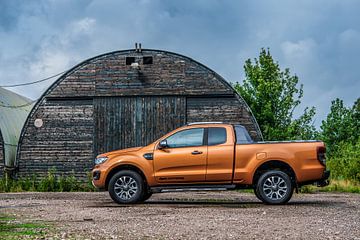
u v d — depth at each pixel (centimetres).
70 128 2980
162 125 2953
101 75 3000
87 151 2962
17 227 972
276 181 1466
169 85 2970
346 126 5278
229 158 1479
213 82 2955
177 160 1498
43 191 2750
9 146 3055
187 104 2961
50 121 2989
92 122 2978
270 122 4241
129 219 1102
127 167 1545
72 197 2020
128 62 3003
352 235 862
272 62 4334
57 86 3005
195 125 1530
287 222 1039
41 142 2978
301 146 1459
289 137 4162
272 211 1272
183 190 1499
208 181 1488
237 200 1752
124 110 2972
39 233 889
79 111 2989
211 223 1023
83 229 941
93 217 1152
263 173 1470
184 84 2966
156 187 1511
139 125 2959
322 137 5275
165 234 876
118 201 1521
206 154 1488
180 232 898
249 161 1472
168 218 1116
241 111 2933
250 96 4288
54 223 1038
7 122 3189
